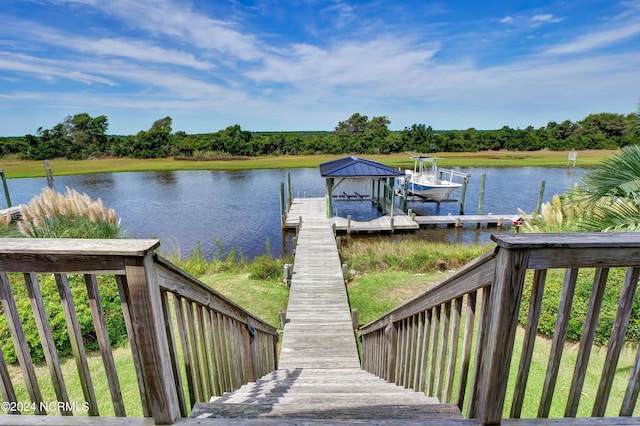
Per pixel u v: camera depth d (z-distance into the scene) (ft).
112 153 152.87
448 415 5.05
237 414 5.25
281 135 173.47
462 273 4.51
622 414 4.17
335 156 154.30
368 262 26.76
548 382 4.12
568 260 3.47
